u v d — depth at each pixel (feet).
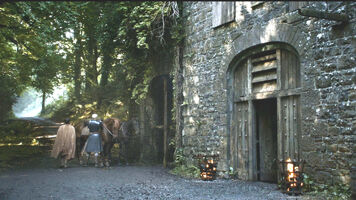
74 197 18.93
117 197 19.15
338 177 18.61
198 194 20.26
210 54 29.43
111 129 35.94
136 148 41.86
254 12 24.94
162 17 31.58
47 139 56.90
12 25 31.63
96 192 20.56
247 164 26.09
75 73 71.87
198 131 30.66
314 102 20.24
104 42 40.55
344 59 18.72
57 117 88.28
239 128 27.02
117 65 51.62
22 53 39.32
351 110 18.22
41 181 24.20
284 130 22.80
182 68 33.35
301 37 21.16
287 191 19.85
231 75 27.68
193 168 30.25
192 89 31.68
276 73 23.80
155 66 37.83
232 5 26.78
